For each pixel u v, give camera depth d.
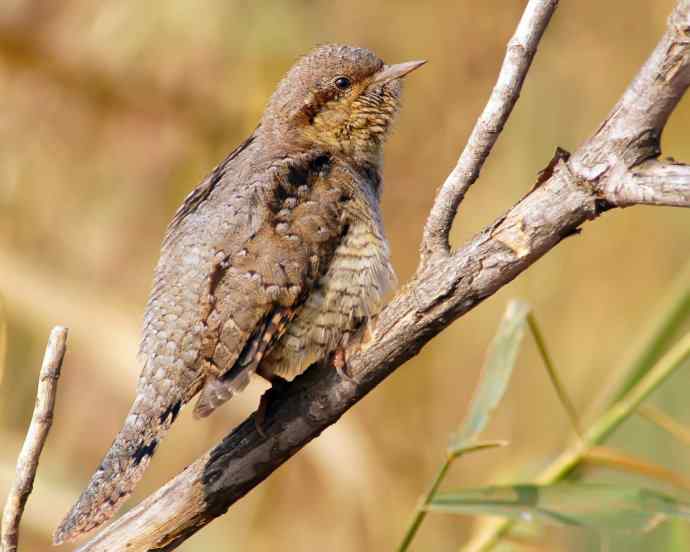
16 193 12.25
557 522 7.58
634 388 8.95
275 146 8.59
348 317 7.72
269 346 7.51
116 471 7.19
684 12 6.06
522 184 12.28
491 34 12.37
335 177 8.01
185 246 7.76
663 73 6.14
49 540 10.62
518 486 7.77
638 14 12.73
